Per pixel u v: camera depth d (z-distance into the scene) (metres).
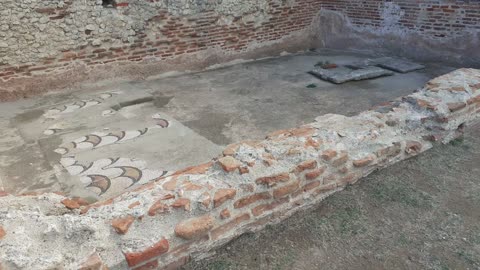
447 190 3.09
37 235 1.96
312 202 2.83
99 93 6.18
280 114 5.28
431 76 6.77
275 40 8.53
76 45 6.17
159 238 2.12
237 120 5.09
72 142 4.45
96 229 2.04
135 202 2.27
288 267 2.33
